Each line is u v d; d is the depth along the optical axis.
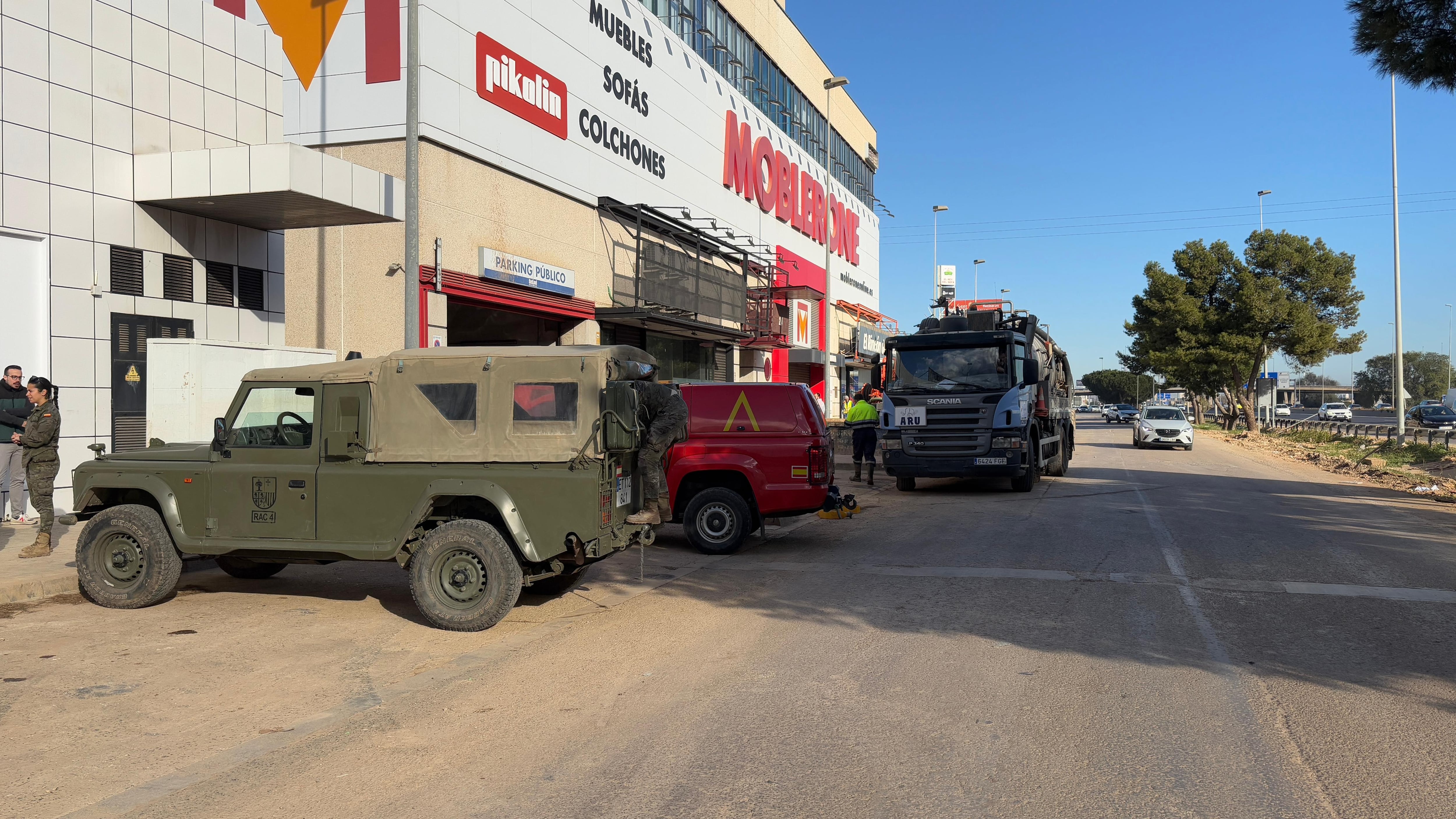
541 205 19.61
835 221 47.03
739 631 6.94
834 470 11.09
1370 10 12.52
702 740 4.69
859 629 6.94
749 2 34.19
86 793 4.07
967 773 4.24
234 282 13.05
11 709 5.18
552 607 7.82
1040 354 18.61
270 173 11.14
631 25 23.88
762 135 35.50
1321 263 47.81
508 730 4.86
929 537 11.70
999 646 6.40
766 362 37.00
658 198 25.58
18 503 10.92
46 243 10.58
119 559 7.63
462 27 16.91
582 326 21.70
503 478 6.99
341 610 7.65
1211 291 50.19
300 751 4.57
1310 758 4.40
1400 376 30.55
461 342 21.03
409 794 4.05
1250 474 22.38
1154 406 36.47
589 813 3.85
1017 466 16.59
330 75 16.38
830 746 4.59
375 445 7.21
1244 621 7.08
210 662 6.13
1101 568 9.30
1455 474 20.80
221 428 7.48
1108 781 4.14
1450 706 5.13
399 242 15.92
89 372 11.05
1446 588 8.28
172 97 12.08
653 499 7.65
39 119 10.51
